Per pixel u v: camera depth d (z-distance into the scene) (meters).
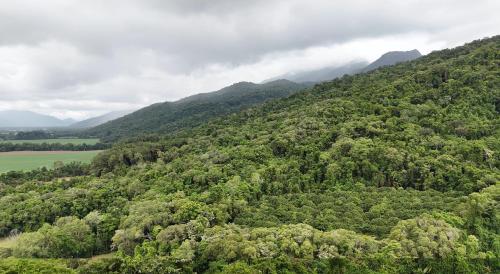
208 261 76.00
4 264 74.88
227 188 105.69
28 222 104.56
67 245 88.12
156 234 85.06
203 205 95.31
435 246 73.69
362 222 86.31
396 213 88.81
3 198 119.00
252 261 72.19
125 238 86.19
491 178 99.75
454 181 104.81
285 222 88.62
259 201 103.62
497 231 84.69
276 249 74.50
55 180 150.88
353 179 113.31
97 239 92.38
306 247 74.31
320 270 72.38
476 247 76.94
